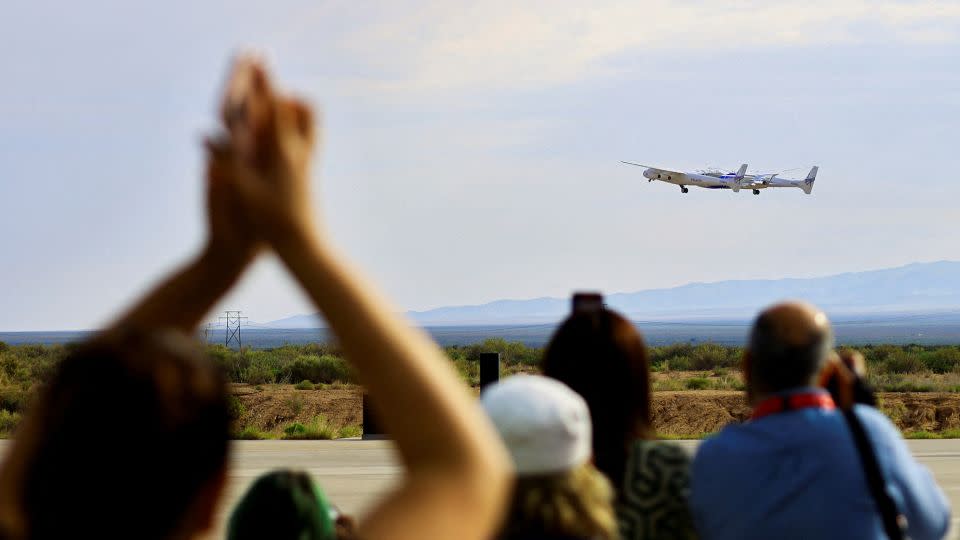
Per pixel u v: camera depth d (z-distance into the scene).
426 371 5.36
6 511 5.25
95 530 4.97
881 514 13.35
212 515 5.55
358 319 5.26
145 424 4.97
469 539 5.18
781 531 13.40
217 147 5.05
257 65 5.12
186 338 5.57
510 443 10.45
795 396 13.94
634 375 14.21
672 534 14.12
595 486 10.83
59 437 4.95
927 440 76.62
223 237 5.76
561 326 14.59
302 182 5.19
